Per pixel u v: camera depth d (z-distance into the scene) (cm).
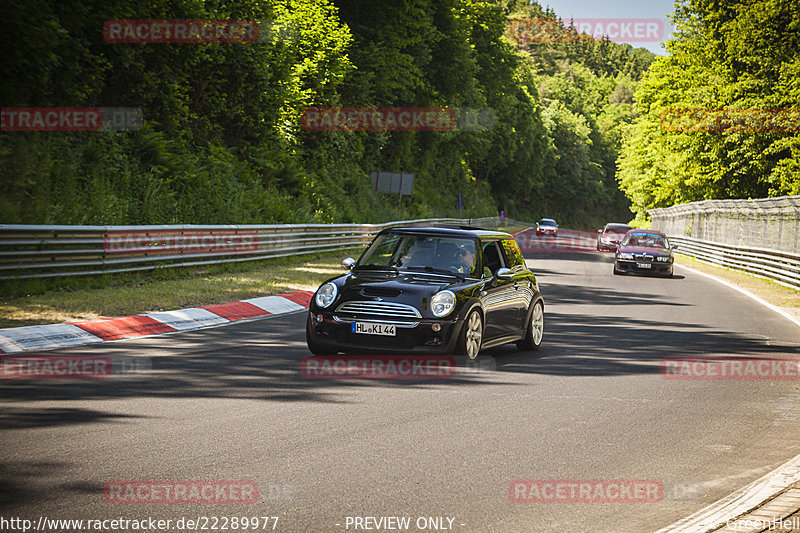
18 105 4466
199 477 1125
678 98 12394
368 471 1180
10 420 1401
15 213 3575
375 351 2092
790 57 10006
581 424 1529
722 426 1544
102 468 1148
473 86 15638
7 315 2497
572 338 2775
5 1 4112
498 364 2195
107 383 1742
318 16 9500
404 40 12400
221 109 6962
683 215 10638
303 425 1444
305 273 4625
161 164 5412
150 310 2838
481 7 17975
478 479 1159
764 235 6344
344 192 9512
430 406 1639
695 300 4366
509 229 17388
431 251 2288
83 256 3350
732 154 10388
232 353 2194
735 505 1032
